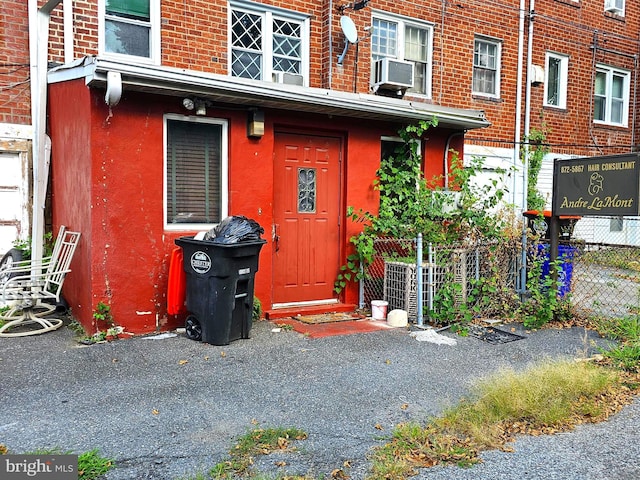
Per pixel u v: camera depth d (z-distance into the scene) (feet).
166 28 25.43
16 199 23.40
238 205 22.03
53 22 22.91
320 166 24.71
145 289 20.24
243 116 21.91
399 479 10.55
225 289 18.93
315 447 11.89
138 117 19.72
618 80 46.19
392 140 27.04
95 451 11.44
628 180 20.45
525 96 39.42
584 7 42.32
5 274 21.02
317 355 18.31
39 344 18.75
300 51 29.78
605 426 13.23
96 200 19.08
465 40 35.60
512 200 38.50
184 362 17.26
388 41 32.63
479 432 12.44
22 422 12.85
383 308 23.36
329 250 25.17
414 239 23.34
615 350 18.39
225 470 10.77
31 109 23.30
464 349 19.36
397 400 14.65
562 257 23.30
